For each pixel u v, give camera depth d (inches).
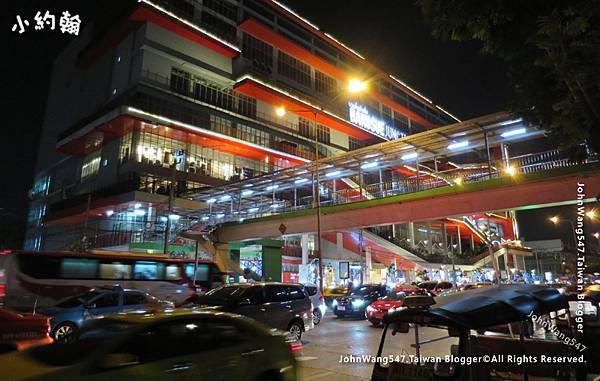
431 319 202.5
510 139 1045.8
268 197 1776.6
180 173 1886.1
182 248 1406.3
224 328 237.3
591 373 265.7
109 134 1913.1
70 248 1628.9
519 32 226.8
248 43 2359.7
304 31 2701.8
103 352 191.3
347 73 2942.9
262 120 2294.5
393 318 218.4
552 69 220.5
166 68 1951.3
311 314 552.7
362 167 1302.9
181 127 1865.2
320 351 455.8
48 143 2659.9
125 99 1802.4
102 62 2237.9
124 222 1774.1
